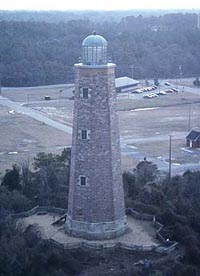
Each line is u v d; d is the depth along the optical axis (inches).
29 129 5880.9
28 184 3080.7
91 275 2041.1
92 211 2322.8
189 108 7362.2
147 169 3639.3
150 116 6781.5
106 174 2308.1
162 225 2455.7
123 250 2249.0
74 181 2343.8
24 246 2145.7
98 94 2240.4
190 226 2472.9
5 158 4571.9
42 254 2092.8
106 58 2282.2
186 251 2219.5
